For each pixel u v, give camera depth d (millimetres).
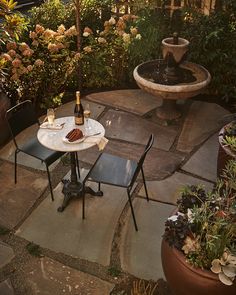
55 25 5980
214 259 2605
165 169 4598
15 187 4309
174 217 2920
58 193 4219
